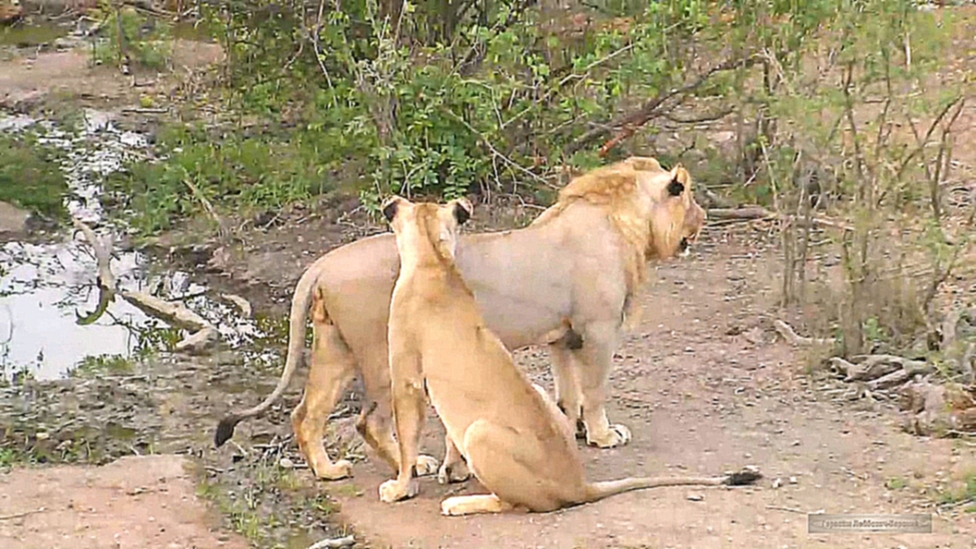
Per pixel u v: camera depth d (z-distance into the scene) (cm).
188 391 1287
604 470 1001
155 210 1820
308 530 948
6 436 1168
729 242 1659
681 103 1784
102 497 993
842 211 1461
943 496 925
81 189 1989
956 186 1700
